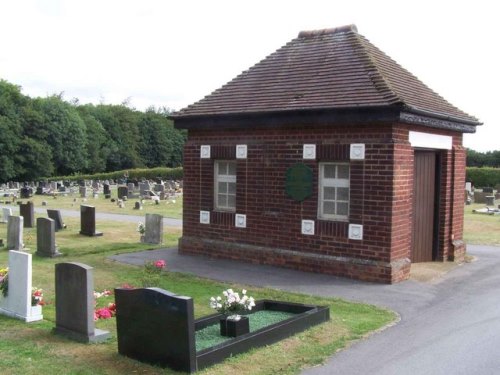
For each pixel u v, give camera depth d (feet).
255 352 23.67
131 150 292.61
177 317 21.40
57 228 68.54
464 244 47.78
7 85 231.91
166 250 51.93
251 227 45.01
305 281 38.52
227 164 47.11
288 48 49.49
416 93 43.09
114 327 27.53
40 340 25.41
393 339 25.96
